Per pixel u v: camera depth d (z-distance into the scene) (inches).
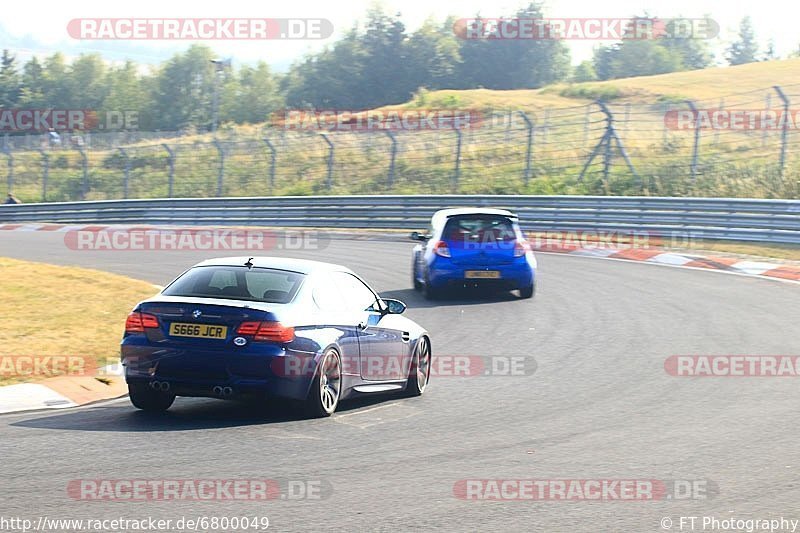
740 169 4475.9
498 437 1125.7
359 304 1322.6
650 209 3612.2
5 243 4126.5
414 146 6510.8
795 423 1216.8
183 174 6668.3
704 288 2568.9
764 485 928.9
